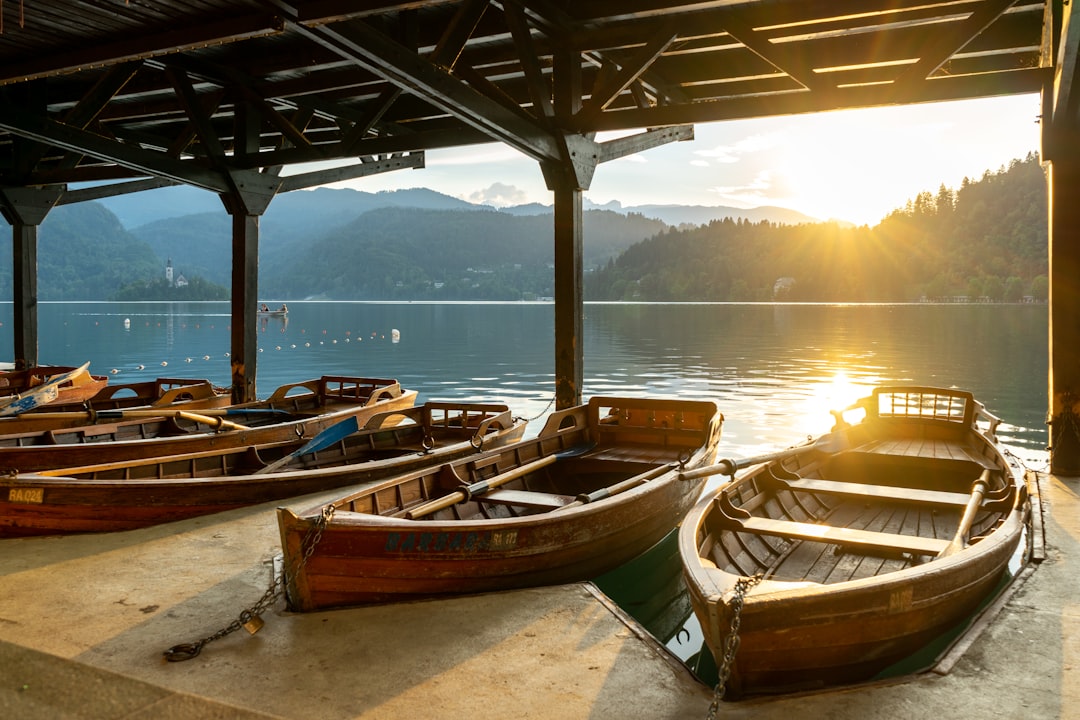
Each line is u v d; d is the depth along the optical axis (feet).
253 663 13.58
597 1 29.27
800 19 27.96
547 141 31.24
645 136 37.37
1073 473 26.86
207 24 24.06
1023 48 29.81
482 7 26.73
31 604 16.15
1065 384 26.78
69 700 11.34
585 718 11.89
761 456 21.43
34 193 48.37
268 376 72.95
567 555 18.06
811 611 12.17
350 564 15.60
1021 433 43.65
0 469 20.88
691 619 20.24
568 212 32.71
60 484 19.83
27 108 33.88
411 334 137.49
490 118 27.91
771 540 19.94
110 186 52.70
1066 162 26.30
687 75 36.27
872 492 20.81
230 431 27.22
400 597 16.28
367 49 22.99
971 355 88.79
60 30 25.30
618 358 86.84
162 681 12.90
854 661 12.92
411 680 13.02
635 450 26.96
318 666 13.50
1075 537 20.34
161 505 21.42
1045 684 12.71
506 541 16.81
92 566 18.40
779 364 79.41
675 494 22.18
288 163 36.78
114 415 28.12
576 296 33.17
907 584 13.04
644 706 12.27
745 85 38.11
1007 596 16.51
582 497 19.12
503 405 31.01
